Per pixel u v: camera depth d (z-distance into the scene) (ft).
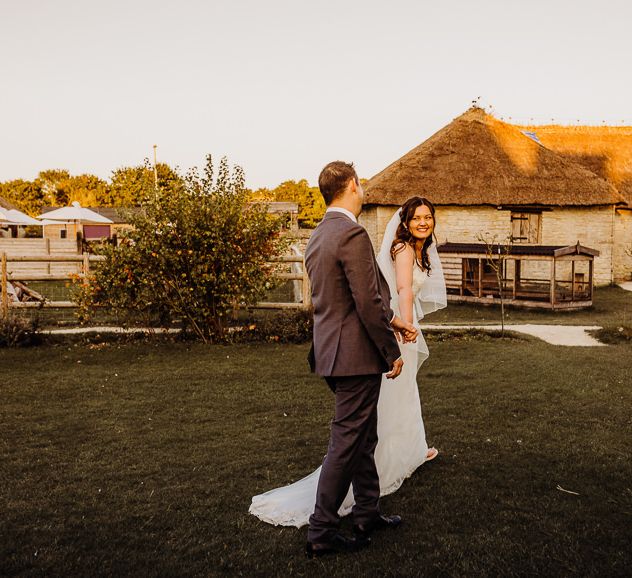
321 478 9.62
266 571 9.01
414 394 12.72
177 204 30.91
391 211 71.15
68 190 241.96
